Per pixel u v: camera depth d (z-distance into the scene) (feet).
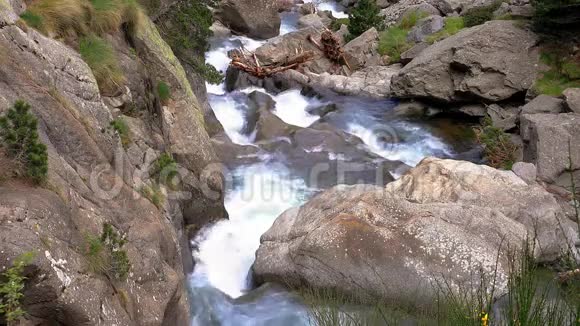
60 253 14.47
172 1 41.47
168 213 23.98
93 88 22.59
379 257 23.35
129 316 16.39
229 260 28.12
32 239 13.64
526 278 13.14
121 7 29.45
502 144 38.96
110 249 17.11
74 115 20.44
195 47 44.27
